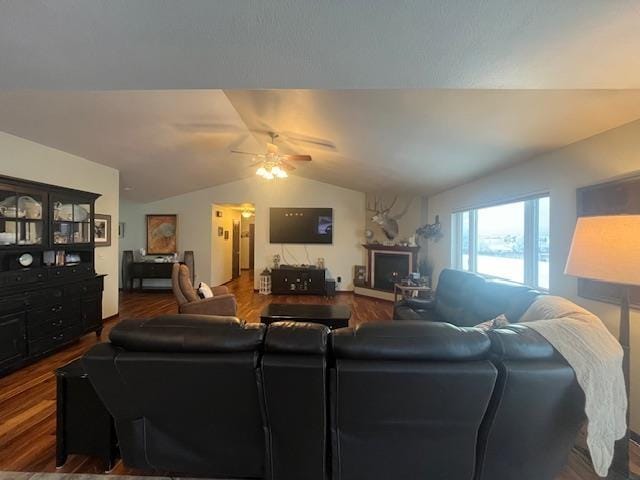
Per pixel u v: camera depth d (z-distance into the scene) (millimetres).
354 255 7508
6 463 1896
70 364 1939
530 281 3281
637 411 2025
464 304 3336
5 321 2998
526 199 3236
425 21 1229
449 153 3455
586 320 1648
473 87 1792
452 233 5258
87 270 4039
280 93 2934
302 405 1468
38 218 3426
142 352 1495
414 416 1457
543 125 2363
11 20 1229
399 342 1416
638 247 1486
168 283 7535
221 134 4395
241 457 1689
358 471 1583
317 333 1495
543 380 1378
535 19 1196
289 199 7512
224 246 8523
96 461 1922
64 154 4145
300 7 1152
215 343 1469
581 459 1936
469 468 1564
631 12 1136
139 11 1178
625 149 2113
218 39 1366
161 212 7582
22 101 2908
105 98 3053
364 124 3205
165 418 1639
